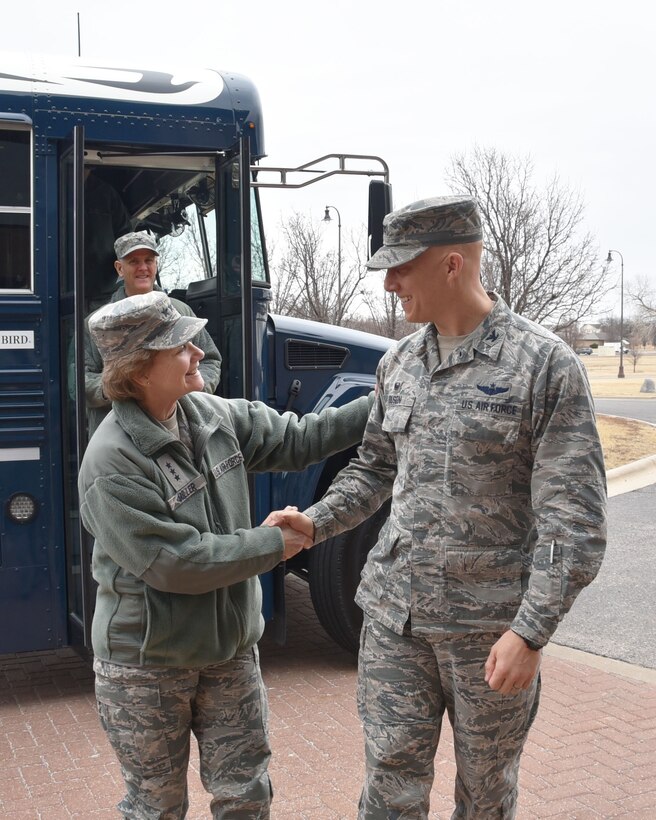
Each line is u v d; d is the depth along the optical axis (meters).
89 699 4.85
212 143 4.96
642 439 15.79
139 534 2.38
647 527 9.15
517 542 2.43
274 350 5.50
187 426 2.58
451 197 2.43
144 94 4.87
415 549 2.47
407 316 2.52
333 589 5.20
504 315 2.46
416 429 2.50
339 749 4.13
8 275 4.72
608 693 4.82
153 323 2.38
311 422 2.88
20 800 3.71
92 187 5.00
